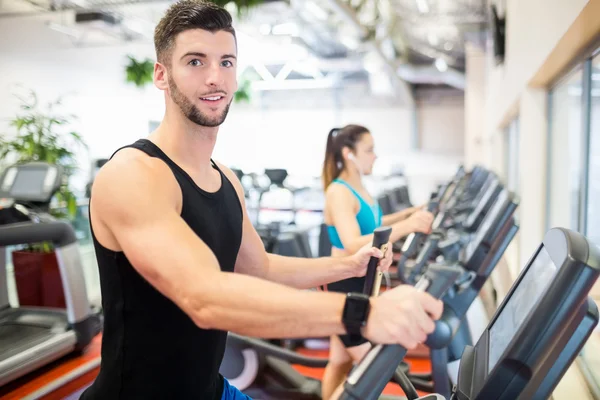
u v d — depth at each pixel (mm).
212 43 1082
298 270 1416
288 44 10398
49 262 3740
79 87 10055
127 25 9945
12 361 2619
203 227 1127
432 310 792
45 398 2582
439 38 11578
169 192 1043
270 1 5445
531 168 3943
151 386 1139
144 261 937
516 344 775
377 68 14172
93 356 3082
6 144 4066
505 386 797
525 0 3764
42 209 3641
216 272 886
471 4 8641
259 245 1407
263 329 822
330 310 794
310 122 18672
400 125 18062
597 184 2885
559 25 2426
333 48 14297
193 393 1189
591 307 781
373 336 775
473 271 1732
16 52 8562
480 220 2912
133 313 1091
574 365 2234
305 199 10852
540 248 1054
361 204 2297
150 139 1133
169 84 1111
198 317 873
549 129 3877
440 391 1943
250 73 16328
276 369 2381
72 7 9219
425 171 17891
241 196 1359
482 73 12227
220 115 1112
